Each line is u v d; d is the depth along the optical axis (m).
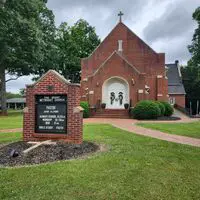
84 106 27.39
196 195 5.47
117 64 30.09
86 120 24.12
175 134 14.40
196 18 29.05
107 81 30.27
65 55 48.47
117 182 6.12
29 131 10.77
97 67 35.75
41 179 6.35
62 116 10.48
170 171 6.96
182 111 42.44
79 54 50.25
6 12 30.00
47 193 5.53
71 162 7.73
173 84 55.25
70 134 10.38
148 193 5.54
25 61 34.78
